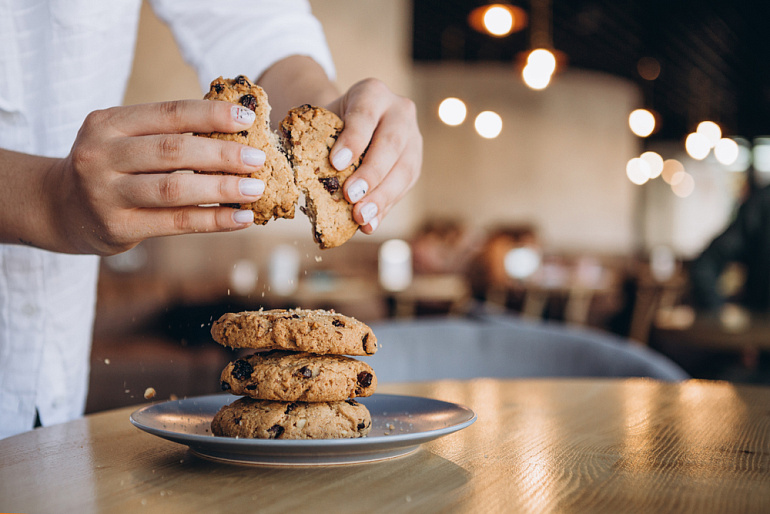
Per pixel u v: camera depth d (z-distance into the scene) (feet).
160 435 1.52
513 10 10.80
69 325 2.27
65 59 2.15
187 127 1.53
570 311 12.15
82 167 1.50
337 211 1.73
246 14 2.42
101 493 1.41
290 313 1.73
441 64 18.01
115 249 1.61
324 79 2.26
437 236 16.16
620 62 18.24
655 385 2.51
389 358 3.11
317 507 1.35
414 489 1.43
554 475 1.52
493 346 3.23
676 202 25.67
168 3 2.49
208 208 1.56
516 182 18.51
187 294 7.11
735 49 17.28
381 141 1.77
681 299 12.66
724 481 1.49
